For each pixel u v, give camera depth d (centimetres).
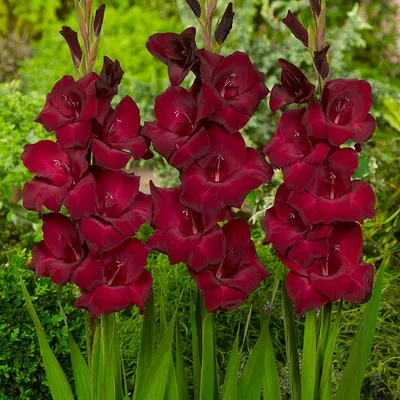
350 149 133
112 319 139
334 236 136
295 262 133
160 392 139
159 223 135
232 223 137
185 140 132
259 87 134
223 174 133
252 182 133
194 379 146
